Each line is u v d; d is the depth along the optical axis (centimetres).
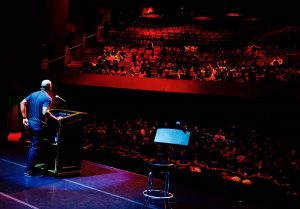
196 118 1145
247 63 1166
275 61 998
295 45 1297
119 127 1059
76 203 431
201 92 881
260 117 1055
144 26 1778
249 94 832
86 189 497
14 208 394
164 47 1300
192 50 1351
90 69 1121
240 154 838
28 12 1019
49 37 1092
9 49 949
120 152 905
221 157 830
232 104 1076
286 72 902
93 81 991
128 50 1387
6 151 752
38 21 1050
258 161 801
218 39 1490
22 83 1030
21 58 1019
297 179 715
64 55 1168
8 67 938
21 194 449
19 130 1266
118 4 1975
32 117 542
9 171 569
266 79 909
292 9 1850
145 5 2103
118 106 1234
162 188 541
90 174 594
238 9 2019
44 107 534
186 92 895
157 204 454
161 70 1092
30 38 1032
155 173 741
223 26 1703
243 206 486
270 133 1042
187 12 2128
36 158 566
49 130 584
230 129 1061
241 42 1391
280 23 1617
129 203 448
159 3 2123
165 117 1184
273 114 1039
